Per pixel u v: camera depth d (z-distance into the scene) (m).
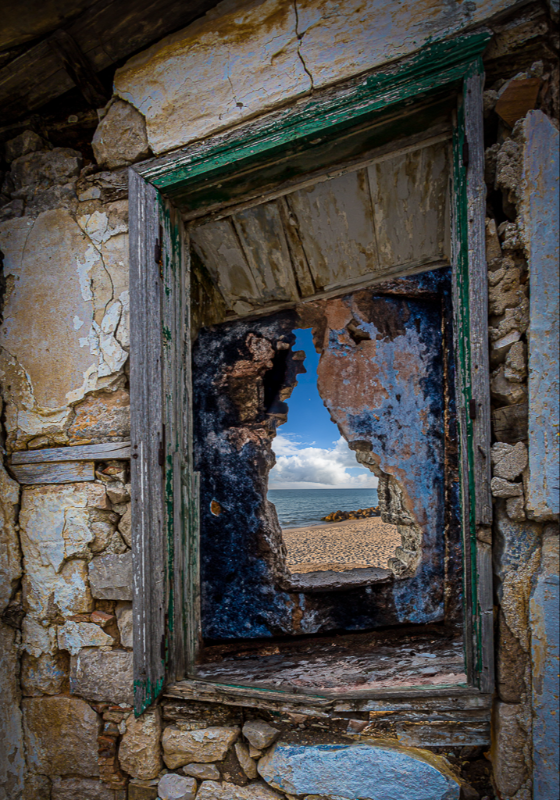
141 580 1.66
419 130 1.62
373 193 2.00
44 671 1.79
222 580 2.31
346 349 2.36
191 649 1.84
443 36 1.41
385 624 2.20
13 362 1.89
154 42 1.76
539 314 1.29
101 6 1.59
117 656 1.72
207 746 1.61
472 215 1.38
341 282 2.33
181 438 1.88
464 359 1.42
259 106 1.62
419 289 2.31
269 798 1.53
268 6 1.61
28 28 1.63
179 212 1.95
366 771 1.44
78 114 1.99
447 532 2.19
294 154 1.68
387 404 2.31
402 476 2.26
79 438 1.82
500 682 1.32
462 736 1.42
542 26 1.34
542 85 1.34
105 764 1.71
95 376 1.81
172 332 1.84
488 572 1.35
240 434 2.39
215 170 1.71
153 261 1.76
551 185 1.30
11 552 1.83
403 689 1.47
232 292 2.42
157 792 1.66
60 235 1.89
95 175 1.86
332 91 1.54
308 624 2.22
